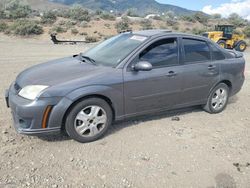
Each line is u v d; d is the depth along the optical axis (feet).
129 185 12.13
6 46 61.31
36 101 13.71
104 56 17.26
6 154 13.80
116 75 15.51
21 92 14.29
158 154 14.57
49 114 13.97
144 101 16.75
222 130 17.93
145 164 13.65
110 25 147.02
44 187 11.73
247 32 115.55
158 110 17.74
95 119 15.30
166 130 17.31
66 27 127.54
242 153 15.25
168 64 17.43
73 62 17.35
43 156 13.84
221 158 14.60
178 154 14.70
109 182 12.25
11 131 16.06
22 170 12.69
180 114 20.08
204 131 17.60
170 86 17.48
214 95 20.30
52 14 147.74
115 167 13.29
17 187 11.61
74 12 159.53
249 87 29.37
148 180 12.51
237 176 13.20
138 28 153.79
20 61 40.22
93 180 12.33
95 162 13.60
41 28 111.65
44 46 67.00
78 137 15.01
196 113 20.48
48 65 17.12
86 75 15.05
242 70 21.59
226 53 20.72
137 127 17.48
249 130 18.20
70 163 13.42
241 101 24.18
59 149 14.53
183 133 17.07
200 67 18.70
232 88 21.18
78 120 14.87
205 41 19.52
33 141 15.15
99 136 15.66
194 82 18.58
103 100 15.33
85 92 14.42
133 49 16.49
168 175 12.93
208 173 13.26
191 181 12.62
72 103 14.42
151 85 16.67
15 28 107.96
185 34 18.61
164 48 17.40
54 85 14.12
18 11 150.51
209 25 189.57
